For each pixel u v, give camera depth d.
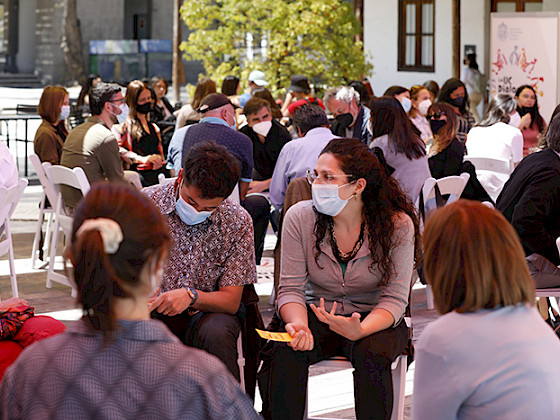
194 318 3.90
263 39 15.66
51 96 7.52
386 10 20.52
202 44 15.82
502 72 12.25
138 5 41.66
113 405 1.88
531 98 9.85
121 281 1.88
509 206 5.05
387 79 20.69
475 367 2.25
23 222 9.85
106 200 1.93
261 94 9.73
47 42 38.38
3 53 39.12
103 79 34.25
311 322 3.83
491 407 2.24
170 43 33.94
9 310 3.65
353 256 3.81
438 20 19.12
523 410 2.21
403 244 3.78
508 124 8.62
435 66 19.34
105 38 39.16
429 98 9.71
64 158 6.87
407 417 4.40
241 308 4.04
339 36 15.59
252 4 15.27
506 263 2.29
